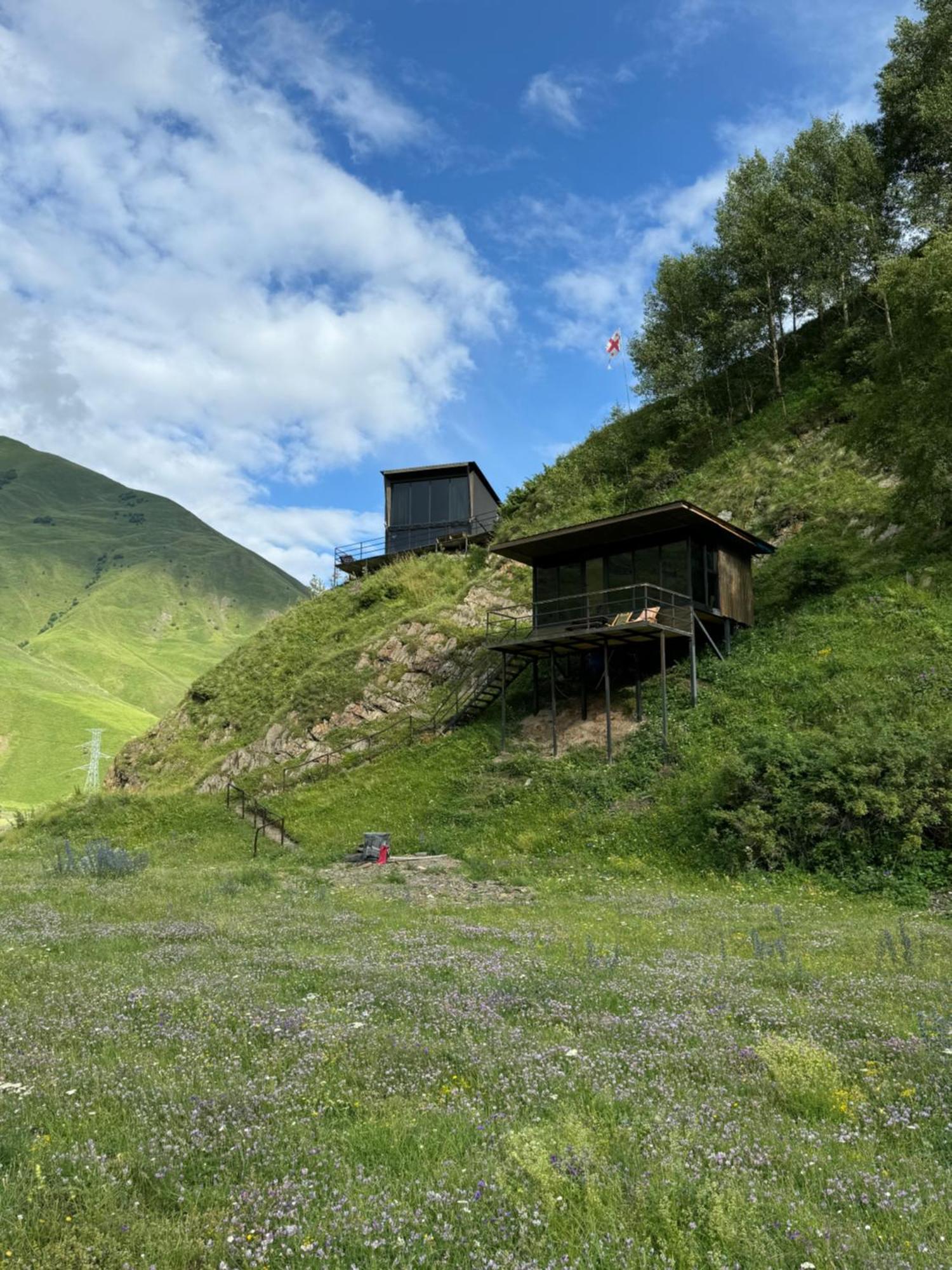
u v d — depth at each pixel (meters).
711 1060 7.36
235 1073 7.06
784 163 49.12
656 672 32.56
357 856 27.28
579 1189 4.75
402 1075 7.00
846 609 30.64
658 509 29.09
